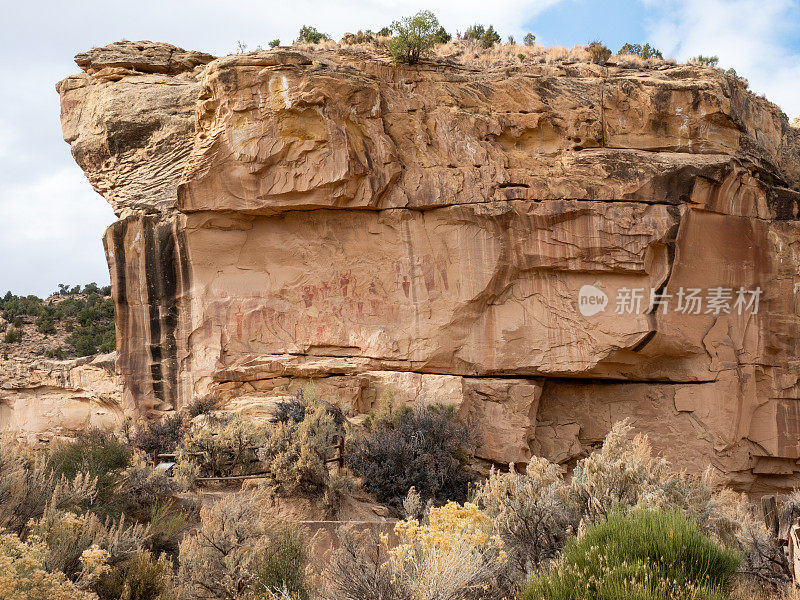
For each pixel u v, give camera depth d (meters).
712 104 20.67
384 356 19.48
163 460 14.51
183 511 11.13
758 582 8.14
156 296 20.73
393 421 16.81
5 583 5.90
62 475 9.36
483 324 19.61
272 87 19.25
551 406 20.80
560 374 19.69
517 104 20.62
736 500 16.25
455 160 19.89
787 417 20.31
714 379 19.91
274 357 19.97
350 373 19.12
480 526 8.14
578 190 19.14
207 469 13.52
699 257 19.75
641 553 6.81
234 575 7.97
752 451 20.39
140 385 20.52
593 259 19.11
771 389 20.39
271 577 7.80
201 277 20.55
